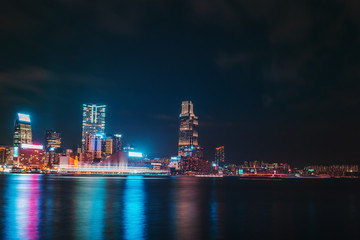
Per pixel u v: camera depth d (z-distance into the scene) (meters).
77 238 34.47
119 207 62.53
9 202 70.44
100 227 40.50
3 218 47.38
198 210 59.75
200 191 122.56
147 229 39.69
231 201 79.69
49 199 78.06
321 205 71.75
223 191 125.88
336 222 46.75
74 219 46.75
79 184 165.38
